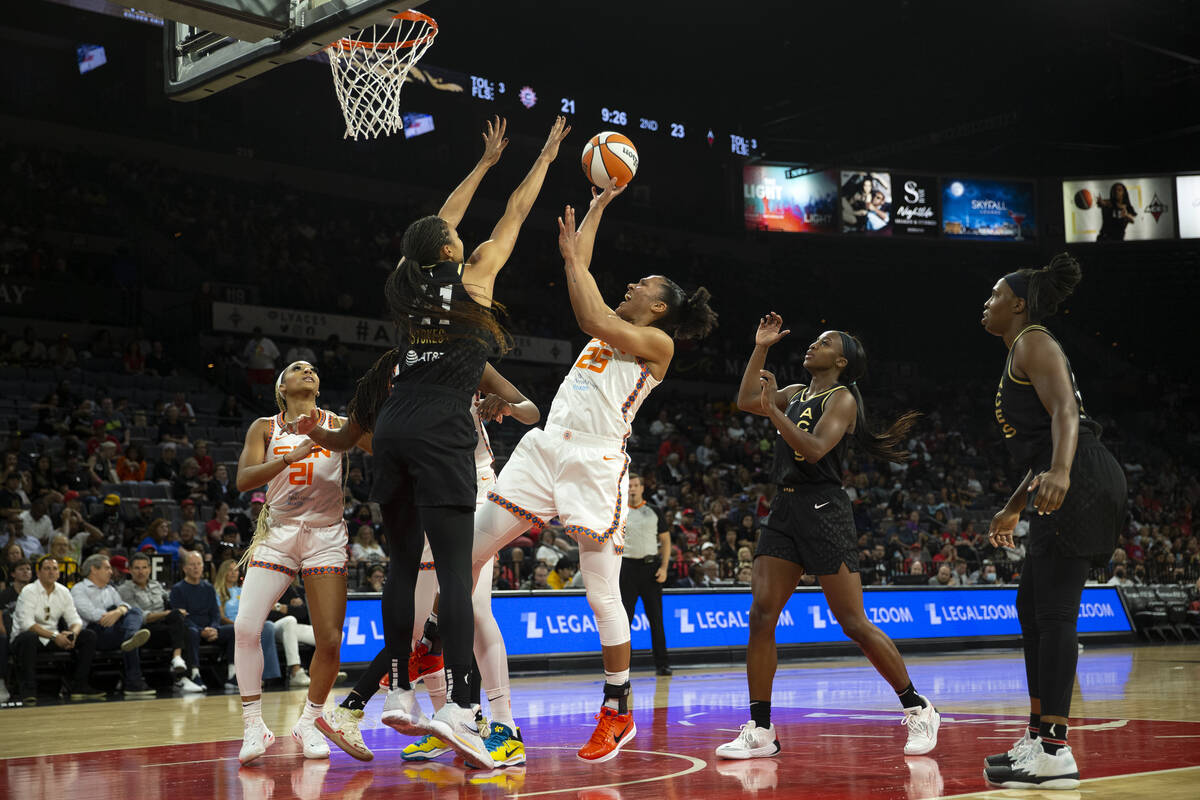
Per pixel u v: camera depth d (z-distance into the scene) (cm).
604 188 416
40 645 827
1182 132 2786
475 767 365
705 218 2812
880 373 2728
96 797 326
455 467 340
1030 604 360
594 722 555
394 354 386
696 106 2745
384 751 446
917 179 2825
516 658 993
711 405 2269
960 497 2055
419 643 417
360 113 620
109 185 2064
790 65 2558
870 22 2344
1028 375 354
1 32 2106
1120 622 1516
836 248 2953
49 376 1566
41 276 1812
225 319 1831
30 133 2031
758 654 411
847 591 413
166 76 657
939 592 1355
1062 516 339
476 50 2452
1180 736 443
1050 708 328
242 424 1642
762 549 423
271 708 695
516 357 2102
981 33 2375
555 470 398
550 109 2523
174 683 889
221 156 2244
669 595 1132
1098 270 2998
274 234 2164
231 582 936
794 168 2773
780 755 405
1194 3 2300
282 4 572
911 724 409
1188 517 2228
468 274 357
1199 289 2925
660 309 417
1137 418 2730
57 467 1261
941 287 2970
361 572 1081
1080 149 3055
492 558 403
